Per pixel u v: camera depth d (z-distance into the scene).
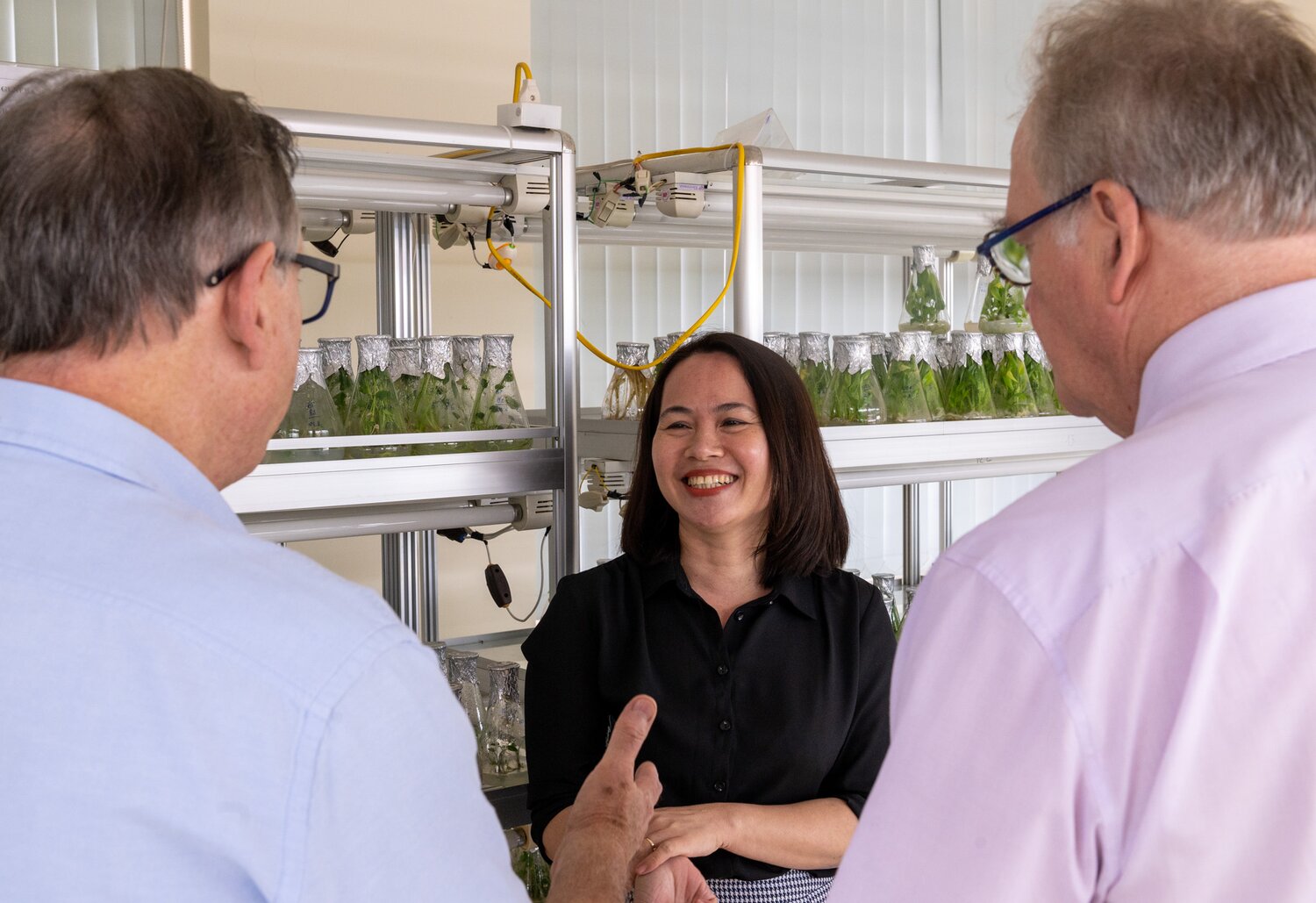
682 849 1.37
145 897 0.57
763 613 1.59
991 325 2.30
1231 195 0.68
